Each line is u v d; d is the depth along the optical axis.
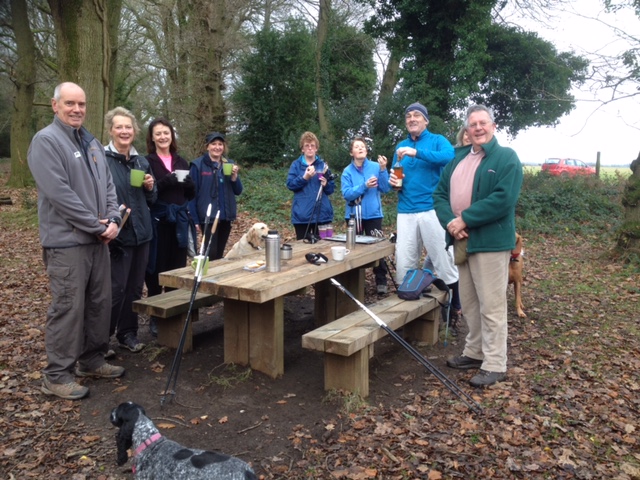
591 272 7.74
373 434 3.36
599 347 4.82
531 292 6.72
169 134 5.03
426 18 14.28
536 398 3.80
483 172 3.93
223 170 5.32
